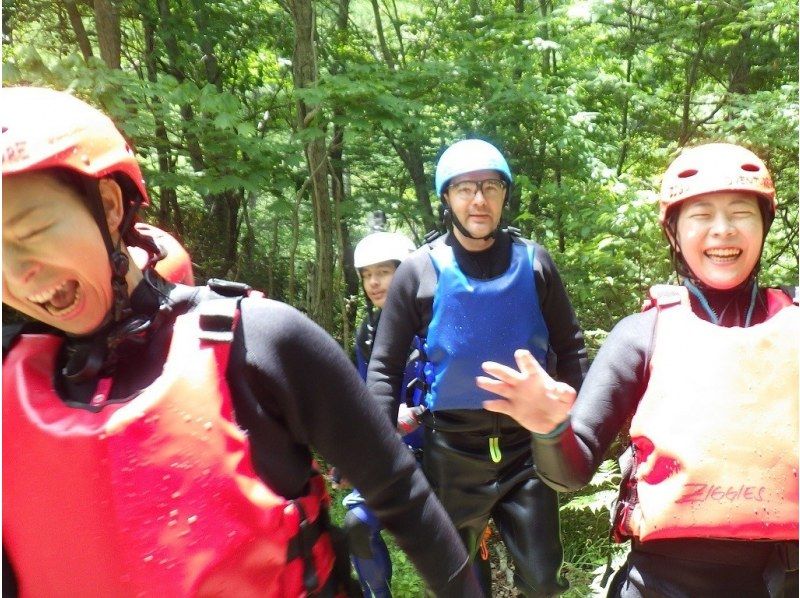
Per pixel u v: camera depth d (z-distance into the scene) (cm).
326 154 604
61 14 700
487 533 279
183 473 93
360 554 278
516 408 130
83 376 99
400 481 114
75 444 92
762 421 136
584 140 607
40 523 93
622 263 478
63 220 91
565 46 711
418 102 527
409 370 290
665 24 755
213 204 873
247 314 104
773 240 632
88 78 402
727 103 659
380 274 329
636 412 150
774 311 154
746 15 661
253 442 100
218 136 474
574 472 141
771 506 134
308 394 106
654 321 157
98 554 91
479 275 258
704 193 152
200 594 92
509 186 262
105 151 95
